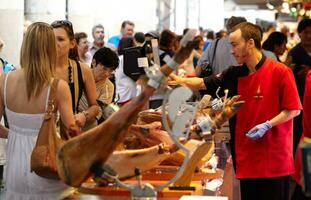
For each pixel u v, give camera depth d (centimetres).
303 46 1027
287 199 719
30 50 541
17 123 548
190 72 1220
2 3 1274
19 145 546
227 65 1060
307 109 611
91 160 441
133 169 504
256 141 689
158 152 517
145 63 636
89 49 1502
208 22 3253
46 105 540
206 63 1077
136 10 2348
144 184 438
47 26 546
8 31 1280
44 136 531
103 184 525
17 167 545
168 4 3078
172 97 445
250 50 685
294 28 3278
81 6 1816
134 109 432
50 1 1588
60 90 541
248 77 692
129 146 578
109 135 437
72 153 444
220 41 1063
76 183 450
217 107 595
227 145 873
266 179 691
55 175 528
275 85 686
